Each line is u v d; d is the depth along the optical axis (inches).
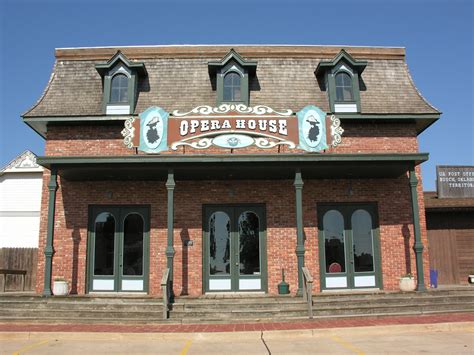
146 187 596.7
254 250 587.2
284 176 587.2
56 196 593.0
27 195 775.1
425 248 597.6
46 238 547.5
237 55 619.2
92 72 644.7
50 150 601.9
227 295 538.9
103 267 583.5
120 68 624.7
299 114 572.1
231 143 564.7
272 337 396.8
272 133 567.5
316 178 602.9
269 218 591.2
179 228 585.3
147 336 397.4
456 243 668.7
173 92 629.3
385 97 635.5
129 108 612.7
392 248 594.9
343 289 582.6
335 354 328.2
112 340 395.2
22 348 362.9
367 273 590.6
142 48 659.4
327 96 632.4
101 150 602.2
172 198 525.7
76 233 584.4
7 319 463.8
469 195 676.7
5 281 649.0
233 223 591.8
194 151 593.9
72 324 455.8
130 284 577.6
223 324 447.5
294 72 650.8
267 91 631.2
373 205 605.9
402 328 414.6
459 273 661.9
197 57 657.6
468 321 435.2
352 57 633.0
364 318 464.8
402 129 621.0
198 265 576.4
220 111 571.2
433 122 627.5
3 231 764.6
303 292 499.2
